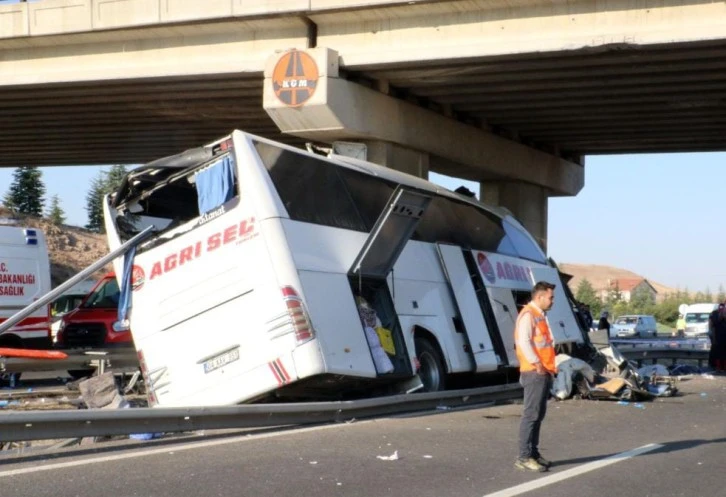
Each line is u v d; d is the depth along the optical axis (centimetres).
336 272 1412
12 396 1603
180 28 2333
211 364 1354
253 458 999
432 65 2195
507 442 1158
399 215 1532
